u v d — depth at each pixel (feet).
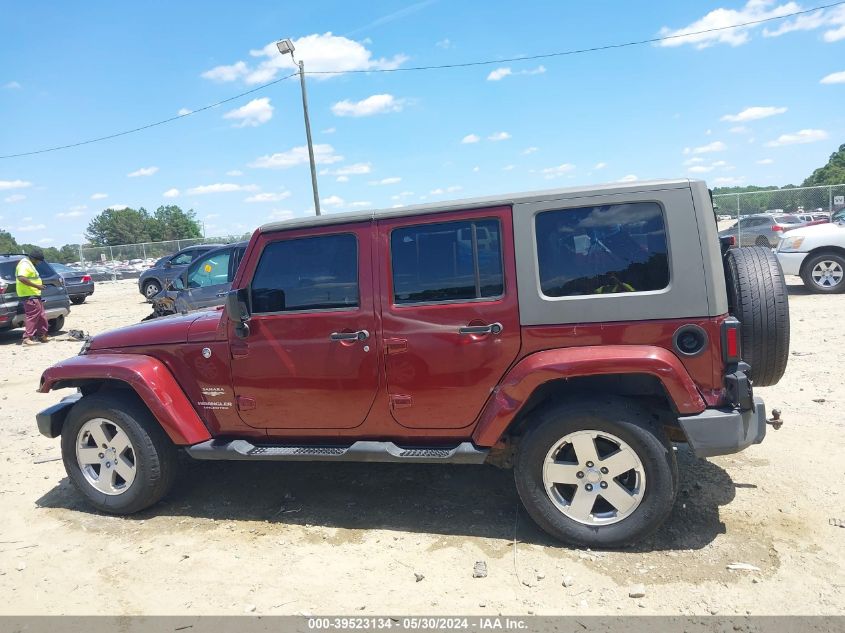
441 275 12.10
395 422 12.61
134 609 10.66
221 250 35.27
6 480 16.99
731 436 10.65
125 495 14.03
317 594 10.77
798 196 67.51
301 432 13.34
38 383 29.89
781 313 11.34
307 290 12.96
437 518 13.26
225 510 14.34
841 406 18.48
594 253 11.32
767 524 12.13
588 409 11.10
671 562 11.03
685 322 10.83
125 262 138.82
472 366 11.89
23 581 11.75
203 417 13.99
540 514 11.66
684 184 10.93
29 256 44.62
